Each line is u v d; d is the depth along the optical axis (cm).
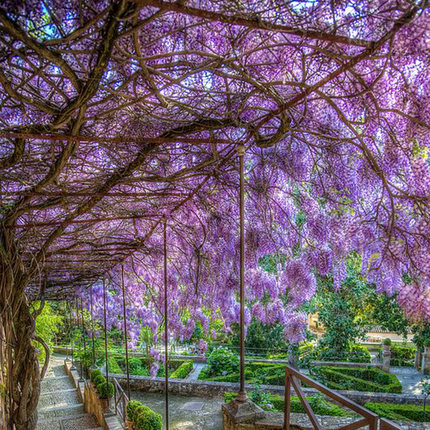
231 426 268
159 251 430
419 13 124
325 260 322
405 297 202
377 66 180
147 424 414
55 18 124
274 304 467
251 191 311
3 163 192
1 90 185
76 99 148
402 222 223
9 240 274
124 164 250
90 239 372
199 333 999
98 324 1034
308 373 919
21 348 291
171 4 117
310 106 231
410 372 1127
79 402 807
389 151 209
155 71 148
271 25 128
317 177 275
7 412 284
